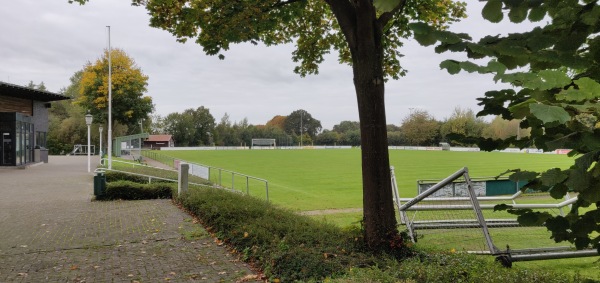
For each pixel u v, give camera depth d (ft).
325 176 102.17
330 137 453.99
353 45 21.53
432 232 32.37
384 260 20.24
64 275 22.70
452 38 5.65
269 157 196.13
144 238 31.01
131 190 53.47
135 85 167.63
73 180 73.00
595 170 5.96
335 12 21.81
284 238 23.84
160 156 178.60
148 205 48.03
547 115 4.99
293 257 21.01
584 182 6.02
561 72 5.35
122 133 223.71
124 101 165.68
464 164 137.59
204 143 409.08
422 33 5.67
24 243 29.99
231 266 23.66
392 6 5.26
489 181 51.01
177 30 30.96
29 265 24.62
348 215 47.21
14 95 106.83
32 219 39.22
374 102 21.50
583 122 6.21
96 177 51.90
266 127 454.40
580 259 26.86
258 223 27.61
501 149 7.22
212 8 28.02
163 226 35.35
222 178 97.25
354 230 25.02
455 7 32.94
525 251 22.27
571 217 7.02
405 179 91.86
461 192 50.08
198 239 30.37
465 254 21.26
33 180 72.02
